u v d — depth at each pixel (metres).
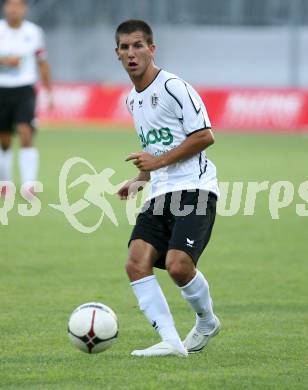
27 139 58.88
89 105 123.81
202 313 25.48
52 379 22.62
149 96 25.53
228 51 132.88
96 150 89.62
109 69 135.62
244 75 132.12
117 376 22.86
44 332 27.91
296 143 99.94
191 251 24.69
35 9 135.75
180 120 25.36
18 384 22.20
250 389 21.83
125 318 30.17
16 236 46.91
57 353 25.33
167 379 22.56
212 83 133.50
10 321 29.38
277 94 114.81
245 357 25.08
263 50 131.00
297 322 29.61
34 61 59.56
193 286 24.92
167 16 134.25
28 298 33.00
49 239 46.19
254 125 115.38
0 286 35.03
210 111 117.31
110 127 121.06
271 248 44.31
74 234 47.81
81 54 136.12
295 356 25.25
